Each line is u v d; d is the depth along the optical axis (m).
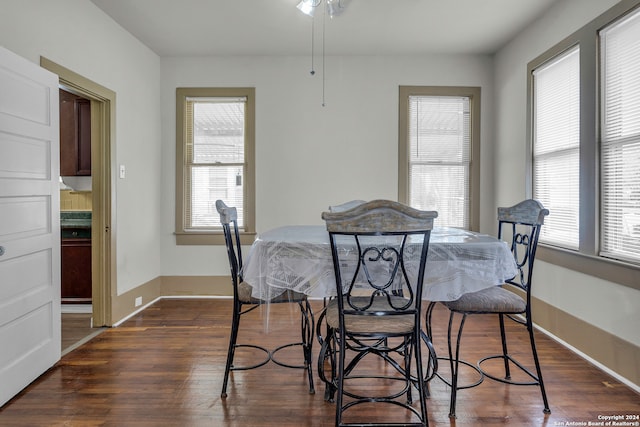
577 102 2.54
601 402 1.85
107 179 2.94
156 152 3.71
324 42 3.44
